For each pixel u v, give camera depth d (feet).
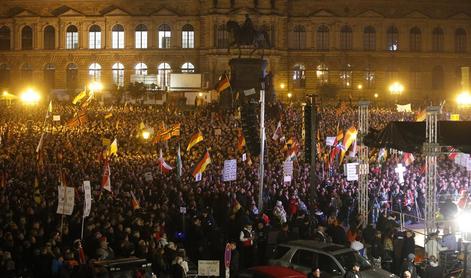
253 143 193.77
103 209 147.74
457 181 206.49
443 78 626.23
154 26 613.93
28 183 184.34
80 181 186.29
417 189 196.03
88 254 125.90
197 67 609.83
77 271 110.73
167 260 127.24
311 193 158.61
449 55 623.77
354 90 615.16
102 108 441.68
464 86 548.72
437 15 623.77
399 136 157.38
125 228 135.13
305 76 614.75
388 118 391.45
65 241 137.49
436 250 135.85
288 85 612.70
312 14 611.47
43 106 471.62
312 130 160.15
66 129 325.42
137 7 618.85
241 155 240.12
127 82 615.57
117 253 131.64
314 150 159.74
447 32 624.59
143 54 613.52
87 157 235.40
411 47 622.54
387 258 141.18
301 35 615.57
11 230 129.39
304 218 156.35
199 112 413.80
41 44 621.31
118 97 533.55
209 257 143.33
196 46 610.65
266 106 392.06
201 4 606.55
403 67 621.72
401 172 198.90
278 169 221.46
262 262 146.41
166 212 157.48
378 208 177.47
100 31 620.08
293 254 126.00
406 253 136.15
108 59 617.21
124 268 109.09
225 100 434.71
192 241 150.20
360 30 617.21
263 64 437.17
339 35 616.80
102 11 621.31
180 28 611.88
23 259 120.88
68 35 621.31
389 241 142.00
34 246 122.52
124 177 192.24
